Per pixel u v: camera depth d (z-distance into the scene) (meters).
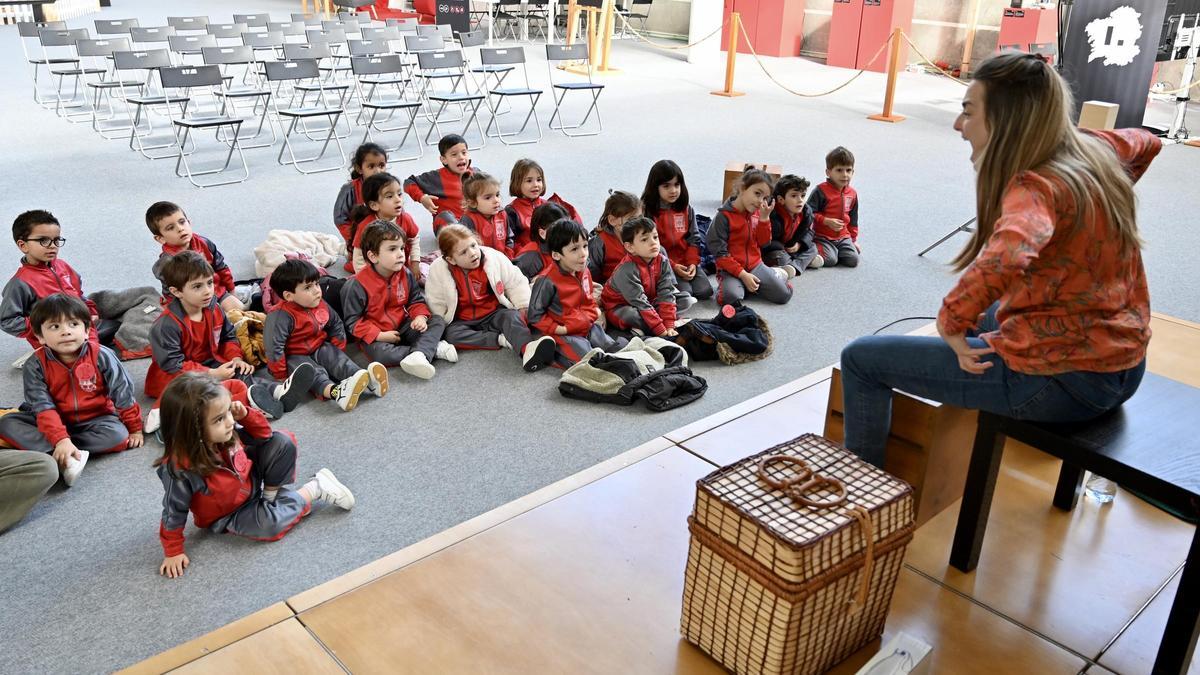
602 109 9.99
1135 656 2.08
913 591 2.27
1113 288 1.82
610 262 4.54
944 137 9.14
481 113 9.60
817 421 3.11
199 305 3.45
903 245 5.77
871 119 9.95
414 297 4.10
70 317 3.02
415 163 7.49
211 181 6.80
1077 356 1.84
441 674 2.00
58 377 3.07
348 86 8.73
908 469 2.47
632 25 16.84
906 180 7.40
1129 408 2.12
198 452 2.50
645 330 4.19
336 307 4.14
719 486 1.93
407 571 2.33
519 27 16.16
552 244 3.89
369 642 2.09
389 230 3.85
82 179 6.73
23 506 2.77
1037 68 1.77
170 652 2.05
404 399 3.64
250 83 10.37
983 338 1.99
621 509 2.61
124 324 3.97
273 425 3.40
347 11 15.38
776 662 1.88
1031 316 1.87
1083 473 2.55
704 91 11.35
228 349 3.65
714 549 1.91
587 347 3.88
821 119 9.84
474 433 3.38
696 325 4.07
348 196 5.05
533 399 3.67
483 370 3.92
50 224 3.74
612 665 2.03
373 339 3.88
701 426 3.07
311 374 3.49
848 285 5.03
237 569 2.60
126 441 3.21
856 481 1.98
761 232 5.02
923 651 1.93
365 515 2.86
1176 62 11.57
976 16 13.08
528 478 3.08
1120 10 7.85
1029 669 2.03
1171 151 8.77
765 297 4.77
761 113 10.05
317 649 2.06
